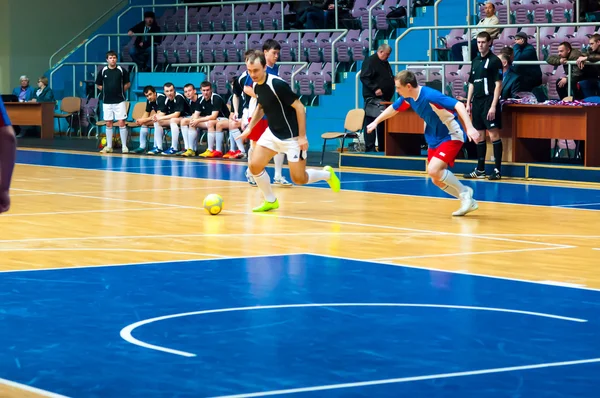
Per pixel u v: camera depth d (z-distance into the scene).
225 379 4.76
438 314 6.29
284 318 6.15
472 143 16.97
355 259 8.44
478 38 15.34
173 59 26.30
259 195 13.51
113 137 23.06
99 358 5.14
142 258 8.45
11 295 6.83
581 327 5.94
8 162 3.47
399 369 4.96
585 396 4.48
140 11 28.92
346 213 11.60
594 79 16.36
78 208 11.98
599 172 14.96
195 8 27.23
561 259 8.48
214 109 20.41
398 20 22.47
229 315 6.23
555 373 4.89
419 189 14.35
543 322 6.07
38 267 7.96
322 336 5.68
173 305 6.53
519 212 11.74
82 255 8.58
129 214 11.42
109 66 21.86
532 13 20.03
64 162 19.20
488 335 5.72
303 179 11.72
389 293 6.99
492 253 8.79
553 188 14.48
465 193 11.35
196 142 20.80
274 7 25.34
